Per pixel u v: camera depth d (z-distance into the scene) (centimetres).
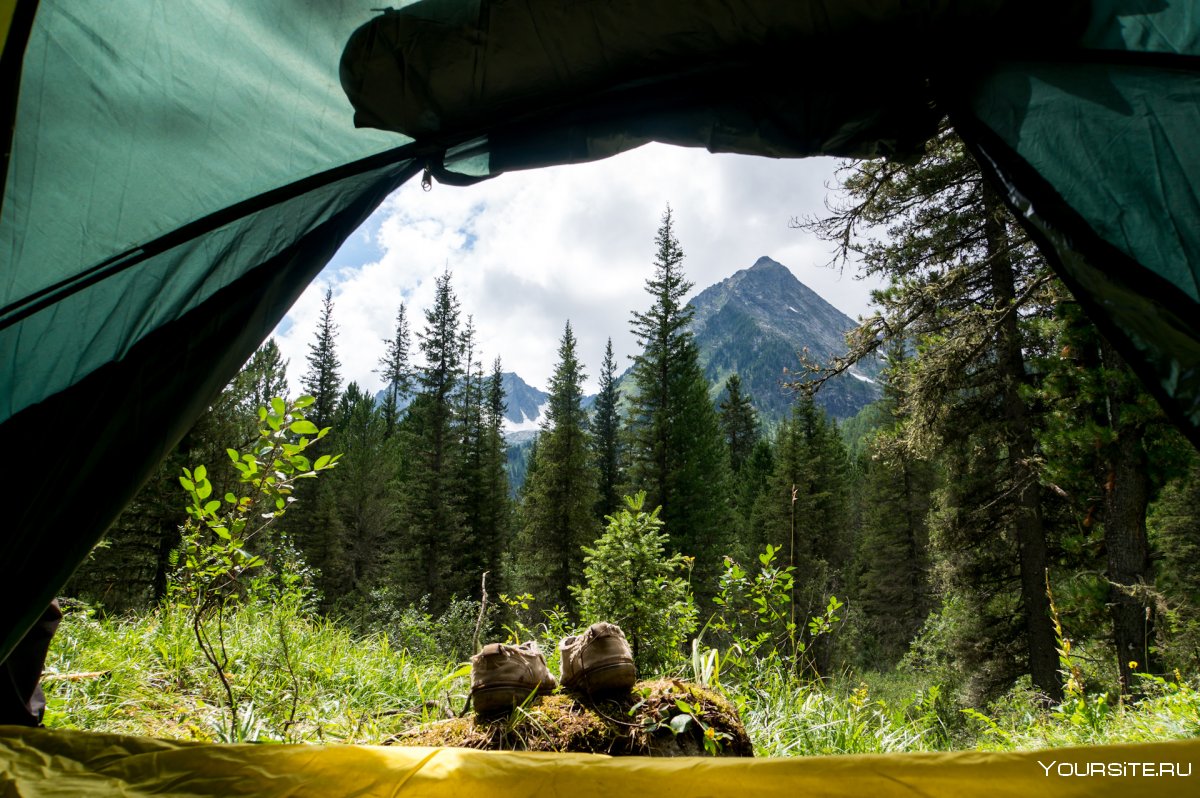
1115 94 176
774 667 400
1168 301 170
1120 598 984
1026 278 1088
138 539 1557
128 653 351
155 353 178
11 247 166
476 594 3297
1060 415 1101
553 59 192
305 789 136
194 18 173
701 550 2961
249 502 303
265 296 194
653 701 231
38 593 163
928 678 1441
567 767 138
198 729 275
